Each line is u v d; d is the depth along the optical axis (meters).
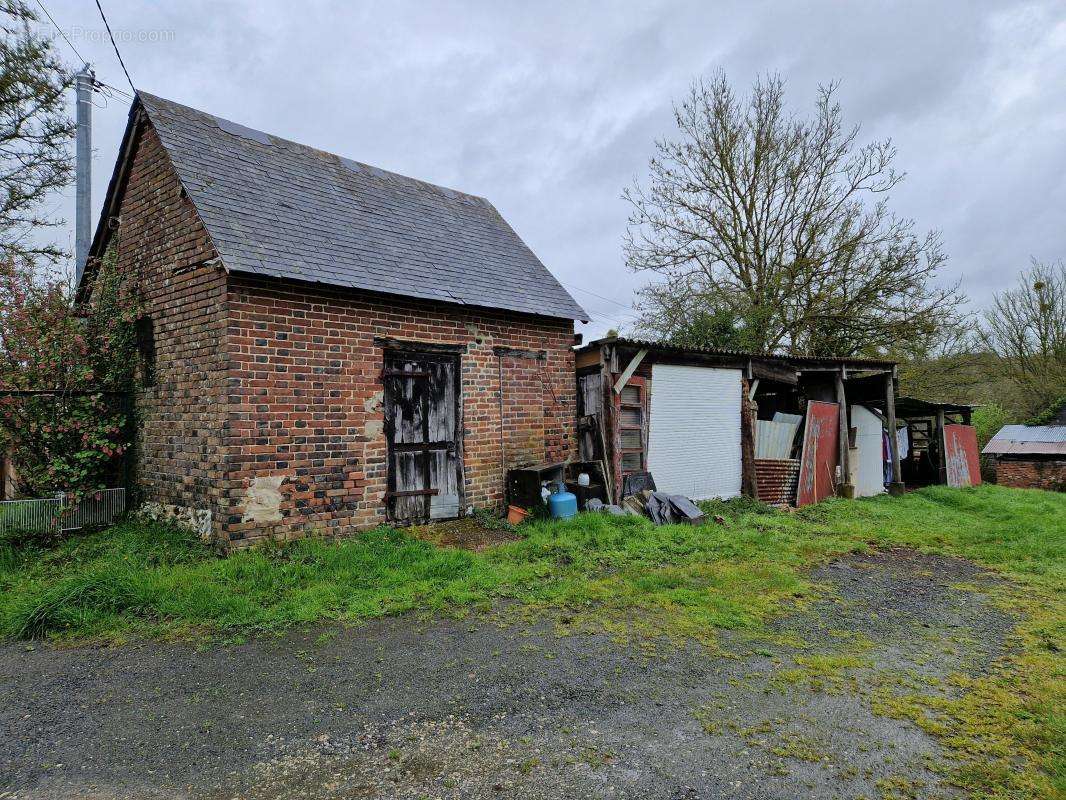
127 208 8.48
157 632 4.66
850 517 10.55
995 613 5.42
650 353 10.57
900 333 18.25
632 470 10.27
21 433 7.30
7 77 10.39
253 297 6.62
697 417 11.26
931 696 3.71
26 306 7.49
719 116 19.52
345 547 6.55
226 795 2.71
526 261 11.09
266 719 3.39
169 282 7.44
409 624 4.88
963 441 16.55
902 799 2.68
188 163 7.34
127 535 6.99
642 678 3.93
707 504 10.82
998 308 24.20
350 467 7.38
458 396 8.67
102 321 8.14
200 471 6.80
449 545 7.32
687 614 5.18
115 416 7.93
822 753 3.05
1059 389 22.22
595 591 5.71
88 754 3.04
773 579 6.27
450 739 3.18
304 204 8.30
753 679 3.94
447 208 11.16
